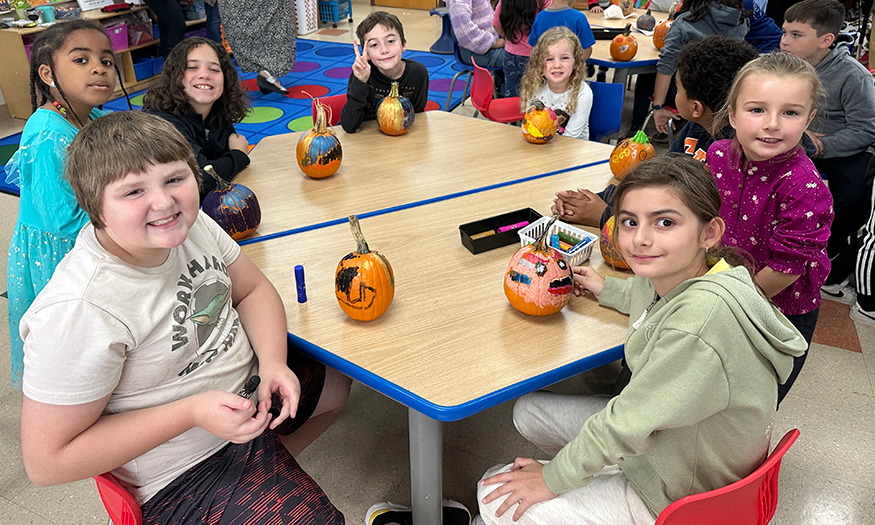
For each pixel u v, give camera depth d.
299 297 1.51
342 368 1.31
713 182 1.11
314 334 1.40
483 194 2.11
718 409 1.06
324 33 7.69
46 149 1.68
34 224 1.76
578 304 1.51
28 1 4.88
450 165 2.38
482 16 4.48
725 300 1.04
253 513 1.24
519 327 1.42
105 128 1.05
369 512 1.71
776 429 2.08
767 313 1.07
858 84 2.59
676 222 1.09
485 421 2.16
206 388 1.27
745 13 3.59
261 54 5.30
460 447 2.04
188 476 1.27
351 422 2.15
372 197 2.11
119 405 1.18
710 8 3.47
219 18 5.89
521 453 2.03
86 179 1.04
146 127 1.06
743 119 1.45
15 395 2.23
